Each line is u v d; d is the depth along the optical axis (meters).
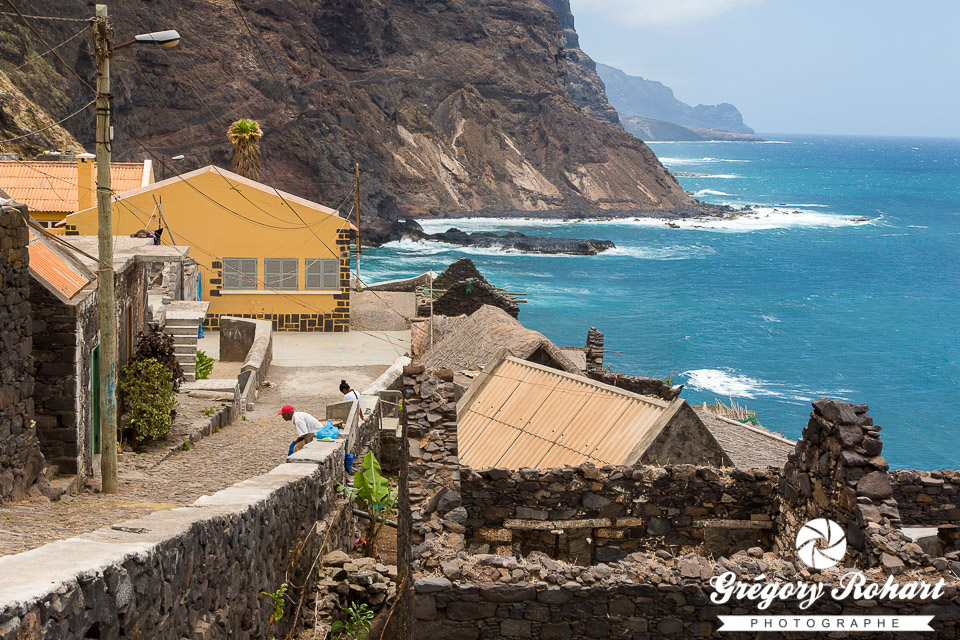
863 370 68.31
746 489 11.73
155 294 27.58
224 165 109.94
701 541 11.75
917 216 181.38
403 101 153.75
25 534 8.11
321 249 41.56
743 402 59.06
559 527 11.55
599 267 110.81
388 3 161.00
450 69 164.38
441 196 147.62
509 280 98.81
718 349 73.38
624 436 14.53
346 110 133.12
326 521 15.04
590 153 170.12
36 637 4.75
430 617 8.80
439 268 100.19
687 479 11.66
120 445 17.25
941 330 82.88
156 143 103.94
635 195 168.25
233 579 9.15
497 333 25.75
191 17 109.62
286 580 11.98
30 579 5.11
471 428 16.94
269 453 18.75
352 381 31.98
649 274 107.69
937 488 11.43
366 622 12.65
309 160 117.75
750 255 125.06
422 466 11.10
